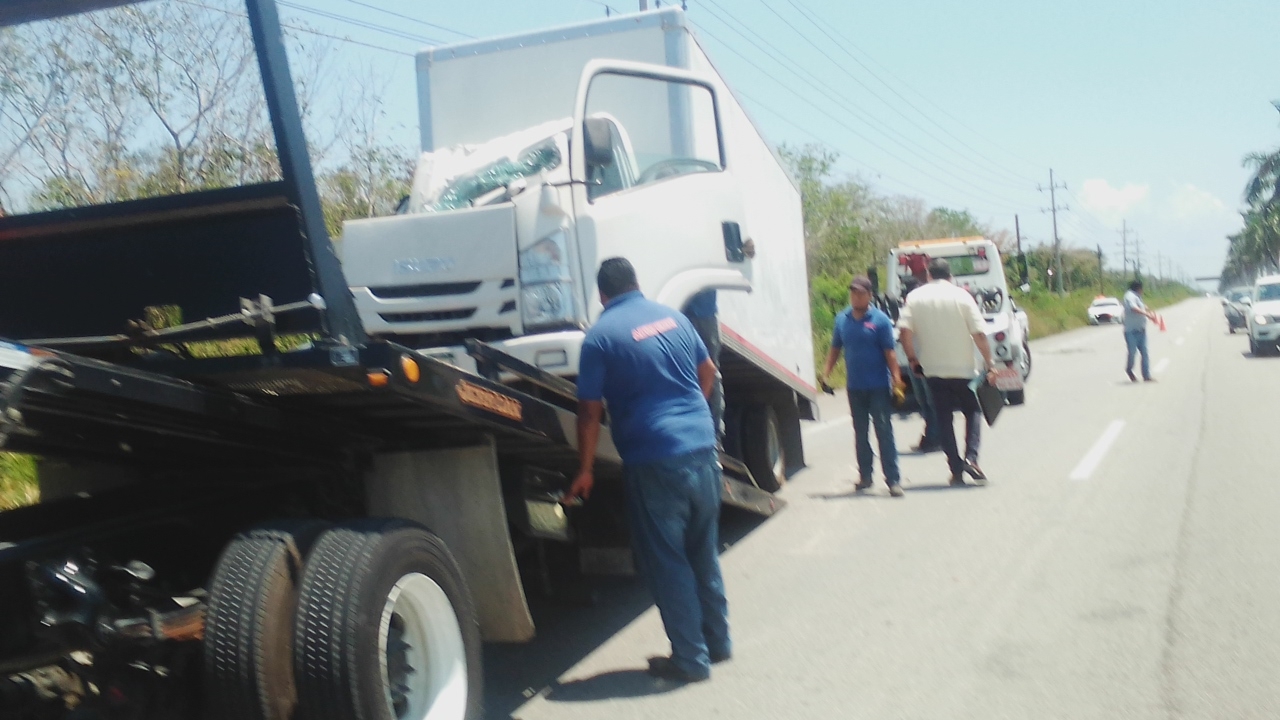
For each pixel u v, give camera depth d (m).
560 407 5.68
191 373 4.27
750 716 5.00
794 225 11.48
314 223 4.24
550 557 6.43
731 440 9.40
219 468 5.18
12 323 4.65
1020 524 8.44
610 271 5.56
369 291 6.42
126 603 4.20
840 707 5.04
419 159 7.38
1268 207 72.69
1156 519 8.34
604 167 6.81
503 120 8.21
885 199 54.78
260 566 4.00
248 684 3.85
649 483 5.41
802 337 11.52
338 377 4.11
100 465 5.25
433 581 4.43
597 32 8.04
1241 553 7.21
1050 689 5.07
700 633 5.54
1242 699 4.84
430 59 8.39
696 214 7.45
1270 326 25.95
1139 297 19.98
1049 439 12.98
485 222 6.29
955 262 18.55
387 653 4.22
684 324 5.62
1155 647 5.54
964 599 6.58
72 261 4.54
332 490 5.15
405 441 5.13
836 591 6.95
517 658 6.11
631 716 5.11
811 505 9.77
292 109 4.21
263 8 4.11
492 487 4.99
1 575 3.95
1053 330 50.09
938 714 4.87
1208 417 14.30
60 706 4.09
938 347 10.03
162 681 4.13
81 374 3.62
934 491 10.05
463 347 6.19
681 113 7.66
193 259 4.35
